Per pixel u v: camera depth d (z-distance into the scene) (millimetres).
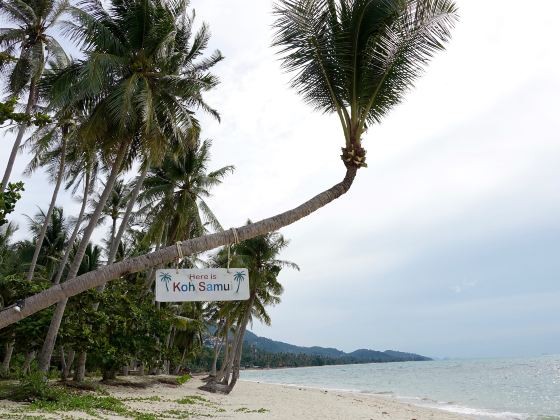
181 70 19531
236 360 30281
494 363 130125
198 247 4883
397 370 109812
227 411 18469
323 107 6387
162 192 26891
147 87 16094
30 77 20703
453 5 5953
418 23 5883
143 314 24203
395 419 19922
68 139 23141
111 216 35625
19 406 12328
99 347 19609
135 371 41250
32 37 20812
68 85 16844
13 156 20109
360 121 5930
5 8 20156
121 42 17328
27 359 23422
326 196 5574
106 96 16516
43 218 37219
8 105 8992
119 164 16750
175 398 21156
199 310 45625
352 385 54188
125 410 14172
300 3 5816
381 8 5664
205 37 20312
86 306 19406
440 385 51375
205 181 27109
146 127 15477
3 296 17922
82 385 19844
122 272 4641
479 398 34844
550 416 23359
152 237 26594
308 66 6070
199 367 87188
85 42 16359
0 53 12117
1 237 37938
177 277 4719
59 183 24188
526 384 49062
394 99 6184
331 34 5895
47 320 17734
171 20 16641
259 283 28812
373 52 5840
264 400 26125
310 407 23312
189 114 18625
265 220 5242
